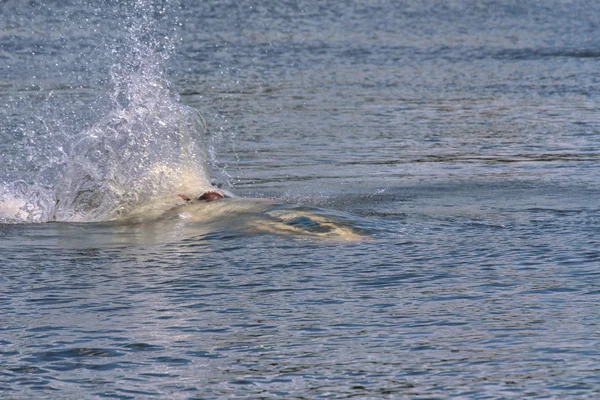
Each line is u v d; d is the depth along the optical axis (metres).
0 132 50.50
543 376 15.62
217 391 15.38
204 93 71.56
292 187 37.56
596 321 18.50
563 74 83.81
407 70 88.31
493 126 55.88
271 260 24.39
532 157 44.78
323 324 18.80
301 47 105.88
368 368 16.25
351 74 85.06
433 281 22.05
